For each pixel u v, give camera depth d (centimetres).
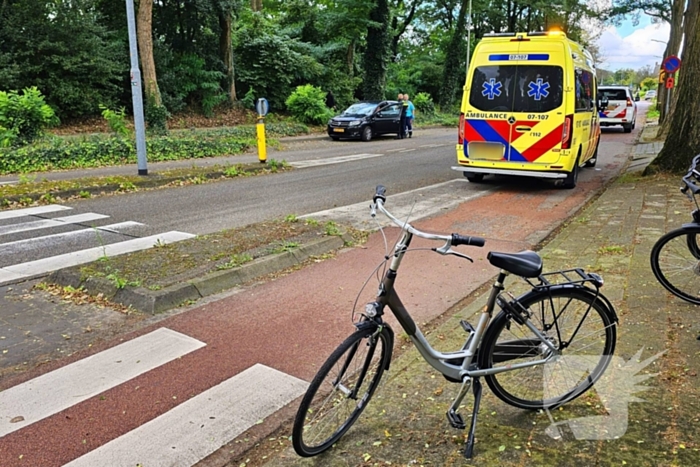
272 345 427
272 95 3017
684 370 362
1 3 2047
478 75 1112
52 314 488
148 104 2134
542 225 835
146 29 2111
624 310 464
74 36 2127
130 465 290
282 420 332
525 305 301
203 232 780
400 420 320
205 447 306
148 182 1158
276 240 682
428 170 1413
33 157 1371
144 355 411
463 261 647
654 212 840
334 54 3612
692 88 1105
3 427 322
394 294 297
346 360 293
